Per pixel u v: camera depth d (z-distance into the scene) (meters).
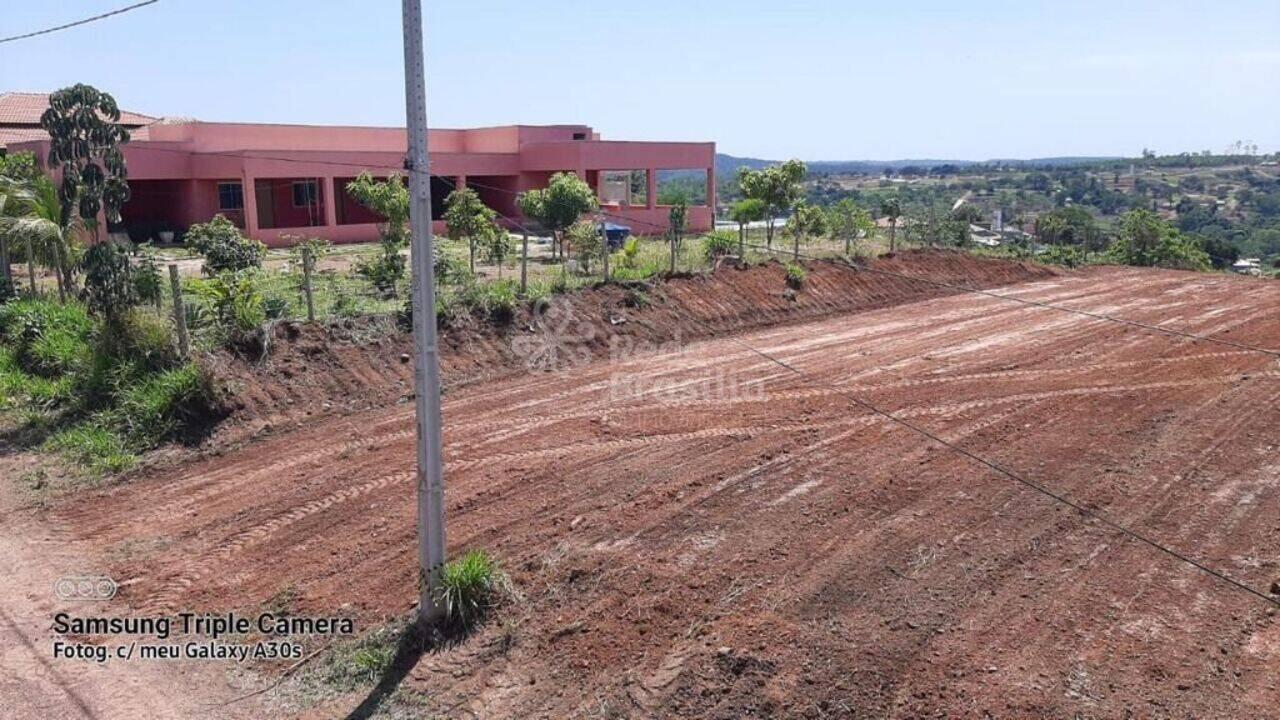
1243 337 18.78
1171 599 8.38
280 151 33.59
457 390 14.98
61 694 7.53
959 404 14.05
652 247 28.73
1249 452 11.98
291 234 33.78
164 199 36.56
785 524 9.87
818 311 21.61
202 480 11.52
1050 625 7.93
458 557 9.30
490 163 39.88
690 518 10.05
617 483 11.04
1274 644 7.66
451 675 7.56
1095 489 10.78
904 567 8.92
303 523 10.23
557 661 7.62
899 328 20.05
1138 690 7.03
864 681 7.15
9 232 17.28
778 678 7.18
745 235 31.91
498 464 11.73
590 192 30.75
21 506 10.89
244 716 7.27
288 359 14.31
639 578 8.75
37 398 13.90
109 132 15.59
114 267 14.70
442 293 17.41
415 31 7.28
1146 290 25.27
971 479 11.06
